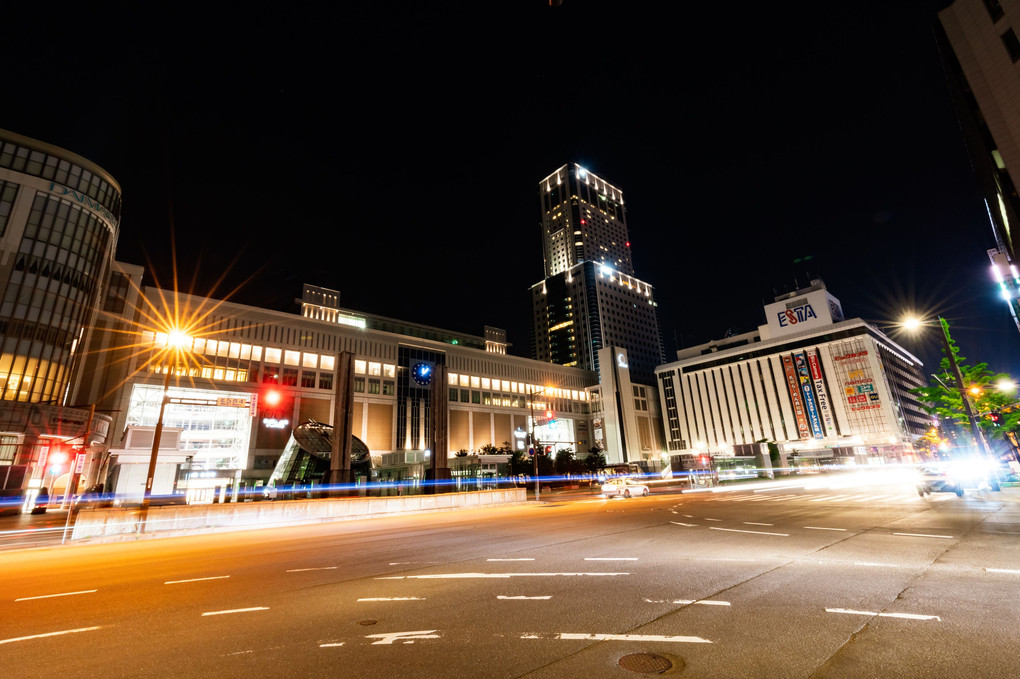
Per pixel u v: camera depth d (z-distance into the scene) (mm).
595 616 5945
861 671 4125
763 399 111562
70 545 16828
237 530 20766
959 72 34625
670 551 10555
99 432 49969
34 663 4930
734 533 13023
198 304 67062
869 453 94750
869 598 6289
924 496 22453
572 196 182625
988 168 34531
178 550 14609
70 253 52719
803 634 5062
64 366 50906
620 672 4277
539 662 4562
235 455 64062
